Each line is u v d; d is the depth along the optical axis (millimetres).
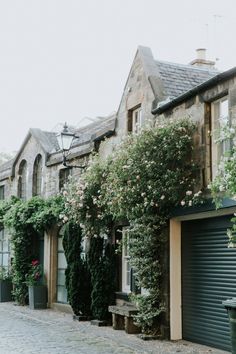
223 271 10805
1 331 13164
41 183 20906
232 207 10047
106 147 15664
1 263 23906
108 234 15047
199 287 11508
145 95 13773
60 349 10648
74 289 15367
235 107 10094
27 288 19781
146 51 14438
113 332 12859
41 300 18719
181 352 10352
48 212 18250
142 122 13805
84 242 16875
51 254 19031
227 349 10477
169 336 11844
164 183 11406
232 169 7672
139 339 11844
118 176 11930
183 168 11430
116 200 12297
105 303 14336
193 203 10859
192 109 11617
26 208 19484
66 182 18391
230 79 10328
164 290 12062
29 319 15812
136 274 12312
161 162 11484
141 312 12094
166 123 11688
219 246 10977
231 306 8203
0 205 22641
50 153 19938
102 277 14477
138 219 12148
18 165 22984
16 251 19953
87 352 10359
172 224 12180
